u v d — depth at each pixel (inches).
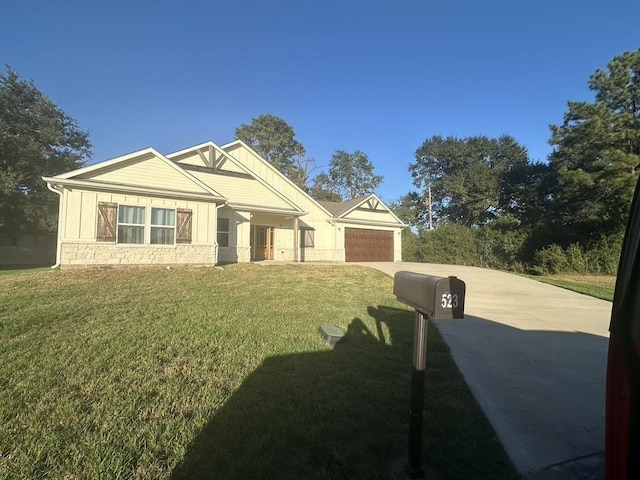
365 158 2060.8
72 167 1076.5
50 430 110.3
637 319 53.6
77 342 189.9
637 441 51.4
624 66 752.3
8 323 219.0
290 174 1839.3
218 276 448.8
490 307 338.3
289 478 92.9
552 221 887.7
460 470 100.5
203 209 559.8
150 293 333.1
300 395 137.7
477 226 1470.2
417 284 96.1
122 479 91.0
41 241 1047.6
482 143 1574.8
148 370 158.1
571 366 185.8
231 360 172.7
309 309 290.2
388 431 116.1
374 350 193.6
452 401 141.6
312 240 840.3
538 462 106.0
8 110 959.6
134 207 507.5
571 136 821.2
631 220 56.9
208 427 115.0
